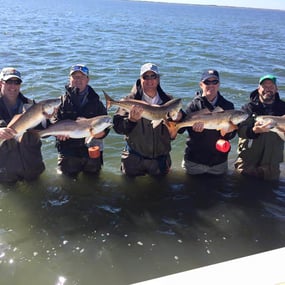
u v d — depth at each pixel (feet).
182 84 23.07
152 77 9.90
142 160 10.61
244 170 11.01
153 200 9.64
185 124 9.84
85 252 7.61
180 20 118.21
